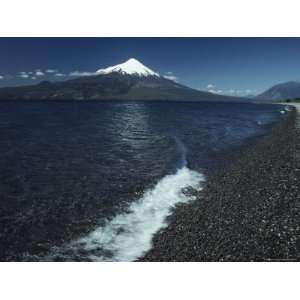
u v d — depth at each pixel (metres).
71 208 14.00
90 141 32.69
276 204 13.25
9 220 12.74
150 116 76.25
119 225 12.37
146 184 17.38
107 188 16.66
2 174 19.14
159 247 10.74
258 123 55.31
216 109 123.94
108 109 112.25
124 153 26.16
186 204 14.40
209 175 19.11
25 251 10.66
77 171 20.09
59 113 83.19
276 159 21.30
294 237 10.44
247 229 11.27
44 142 31.59
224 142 32.34
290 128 38.06
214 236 11.03
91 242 11.17
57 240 11.28
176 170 20.38
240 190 15.61
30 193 15.87
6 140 32.34
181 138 35.31
